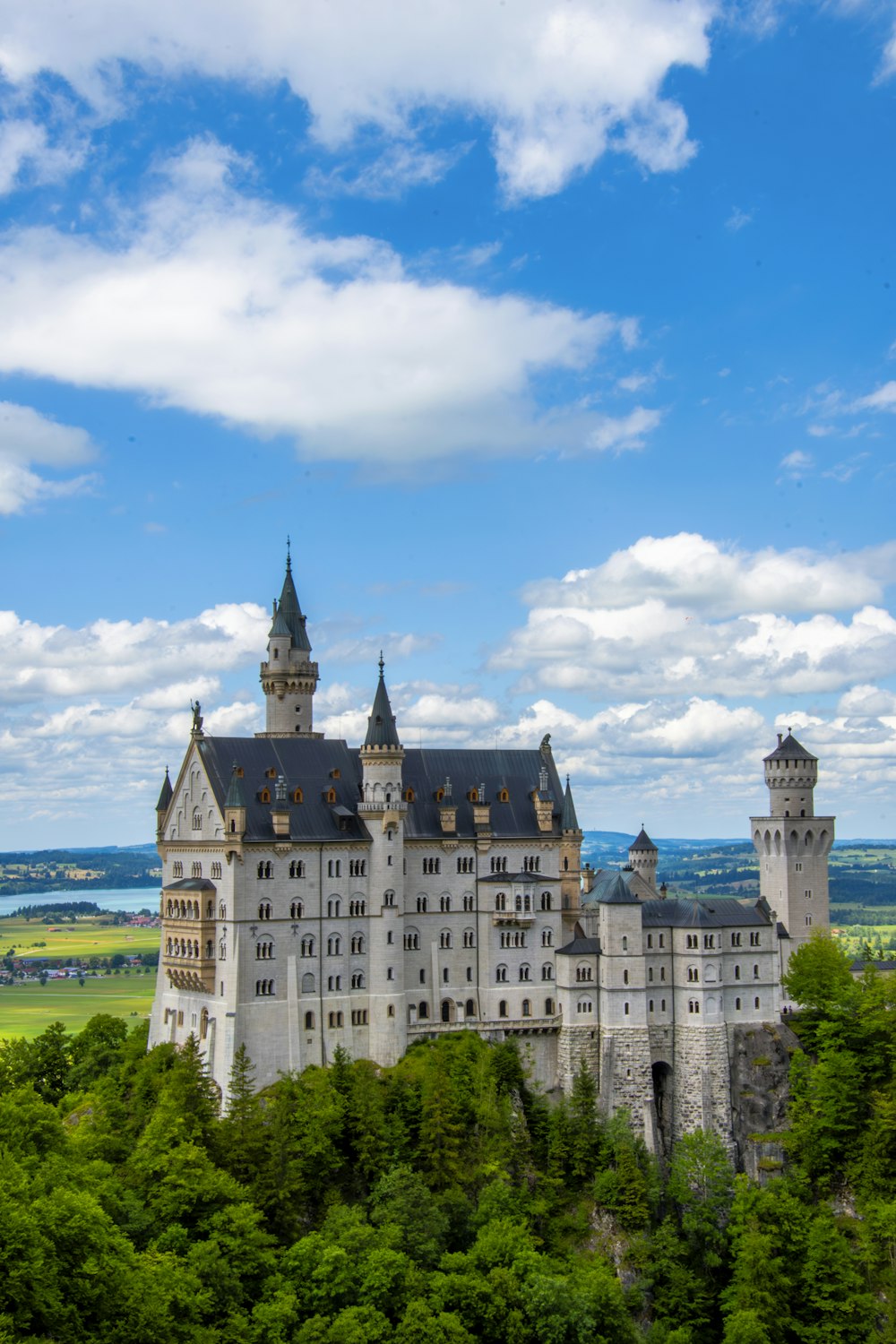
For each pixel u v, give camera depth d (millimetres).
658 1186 172000
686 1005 186625
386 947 174500
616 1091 180750
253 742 178625
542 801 190875
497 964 183875
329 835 173500
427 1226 146375
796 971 197125
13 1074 187125
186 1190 133750
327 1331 127062
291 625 199750
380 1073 169750
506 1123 166375
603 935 184500
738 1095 185875
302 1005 169125
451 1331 131000
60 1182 118188
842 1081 179250
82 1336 101062
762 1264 156125
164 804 186000
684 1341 150625
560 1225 162875
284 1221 144375
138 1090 163125
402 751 178250
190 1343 113500
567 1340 138500
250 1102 151625
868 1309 154875
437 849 183000
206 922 168750
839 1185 176125
